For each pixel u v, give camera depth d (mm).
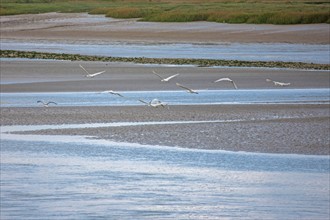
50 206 41219
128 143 57938
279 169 50188
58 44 163125
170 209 41219
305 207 41969
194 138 59594
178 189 44906
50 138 59750
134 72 104062
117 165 50656
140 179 47156
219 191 44719
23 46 156375
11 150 55250
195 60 120188
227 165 51219
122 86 90438
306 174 49062
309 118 69125
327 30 189000
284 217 40125
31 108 74000
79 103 77500
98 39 178125
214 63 116688
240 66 113438
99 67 109938
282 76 101625
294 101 80125
